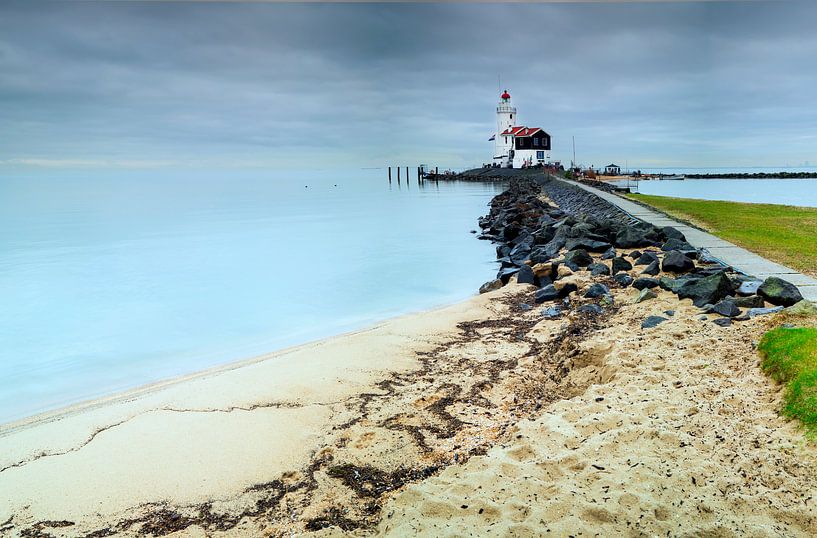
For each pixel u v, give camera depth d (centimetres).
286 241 3069
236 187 13875
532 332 1055
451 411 729
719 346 741
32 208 6166
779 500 421
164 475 590
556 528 411
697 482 447
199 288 1891
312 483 570
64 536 502
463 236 3125
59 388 998
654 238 1614
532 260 1731
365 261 2347
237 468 601
